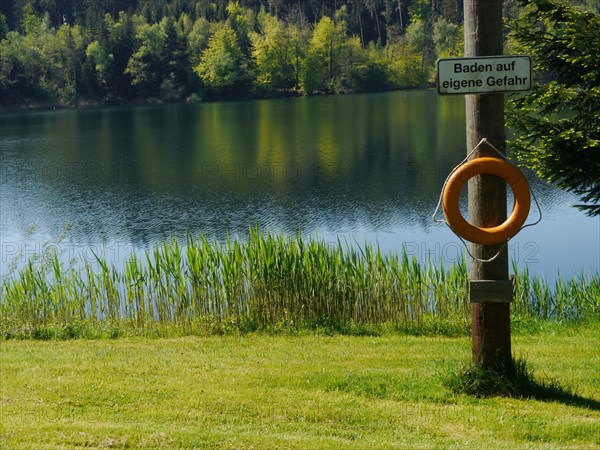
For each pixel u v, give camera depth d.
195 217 25.86
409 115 55.22
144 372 7.50
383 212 25.69
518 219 6.32
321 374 7.38
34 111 78.81
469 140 6.47
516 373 6.62
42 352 8.89
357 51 82.00
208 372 7.52
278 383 7.05
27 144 47.69
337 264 11.30
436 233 22.28
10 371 7.59
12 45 83.94
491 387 6.56
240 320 10.89
